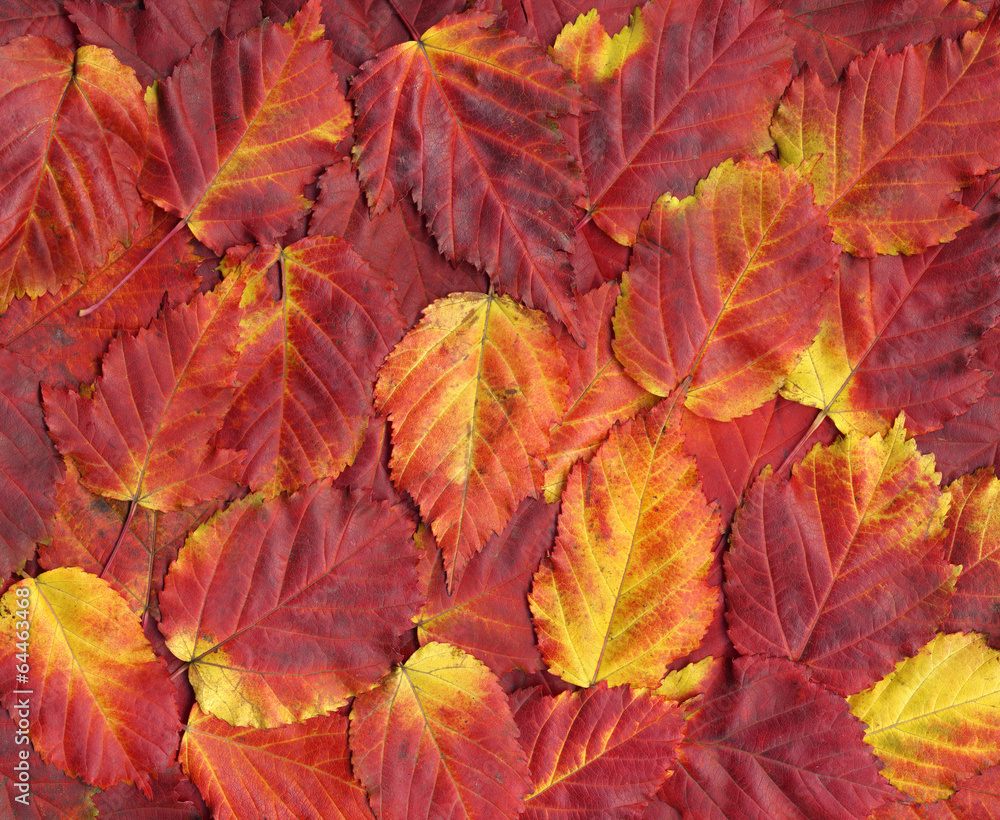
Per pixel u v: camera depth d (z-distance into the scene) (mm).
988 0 712
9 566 686
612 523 705
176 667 694
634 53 703
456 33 693
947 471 721
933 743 710
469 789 694
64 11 684
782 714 706
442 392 700
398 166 695
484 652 703
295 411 698
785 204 704
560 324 703
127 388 688
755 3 704
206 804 692
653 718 702
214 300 690
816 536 713
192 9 689
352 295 697
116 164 686
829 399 717
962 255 715
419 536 702
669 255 705
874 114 710
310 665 693
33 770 687
